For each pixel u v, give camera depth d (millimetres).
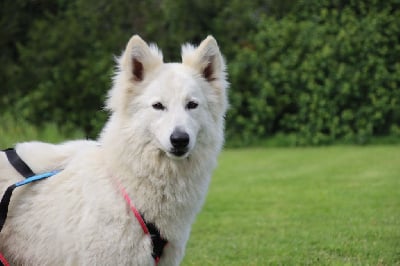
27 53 21812
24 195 4648
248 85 21484
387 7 20625
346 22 20906
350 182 12352
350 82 20125
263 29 21828
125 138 4473
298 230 8414
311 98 20656
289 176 13602
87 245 4270
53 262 4492
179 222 4512
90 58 21906
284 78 20781
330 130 20844
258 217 9438
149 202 4379
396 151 17406
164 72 4707
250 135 21422
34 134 14750
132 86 4629
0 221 4465
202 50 4906
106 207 4305
